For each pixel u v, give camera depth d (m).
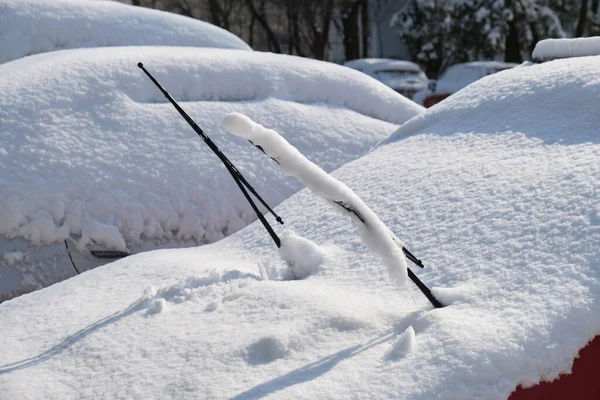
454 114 3.33
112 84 4.55
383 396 1.67
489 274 2.04
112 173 4.11
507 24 29.95
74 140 4.18
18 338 2.49
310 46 28.70
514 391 1.71
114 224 3.99
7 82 4.50
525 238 2.12
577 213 2.11
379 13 35.66
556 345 1.77
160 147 4.31
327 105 5.10
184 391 1.85
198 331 2.14
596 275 1.88
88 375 2.07
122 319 2.38
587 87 2.83
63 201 3.95
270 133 2.11
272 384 1.79
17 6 6.09
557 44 3.64
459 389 1.67
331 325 2.00
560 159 2.46
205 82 4.82
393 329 1.94
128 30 6.32
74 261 3.92
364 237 2.09
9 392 2.03
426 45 31.58
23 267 3.85
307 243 2.56
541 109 2.92
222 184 4.30
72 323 2.50
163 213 4.11
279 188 4.43
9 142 4.09
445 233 2.36
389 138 3.59
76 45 6.11
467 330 1.80
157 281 2.76
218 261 2.92
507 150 2.74
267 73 5.03
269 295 2.24
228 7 26.91
